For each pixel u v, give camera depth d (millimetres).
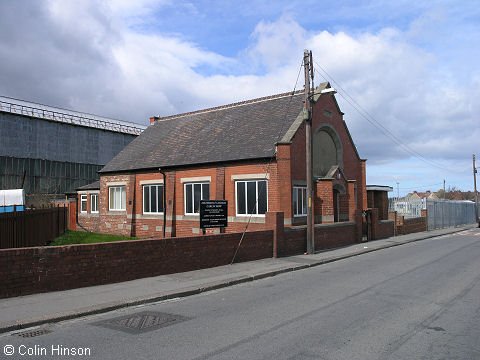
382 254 17312
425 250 18578
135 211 25438
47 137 51594
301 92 22781
